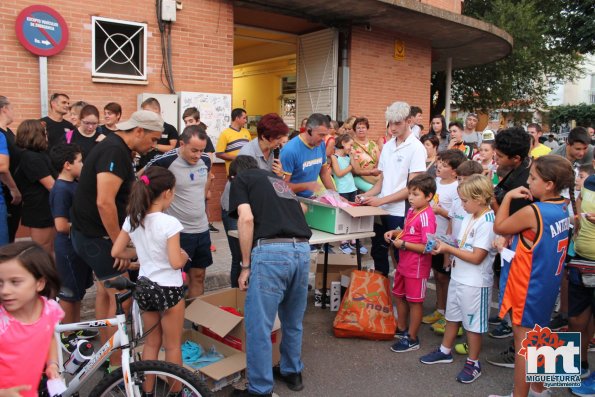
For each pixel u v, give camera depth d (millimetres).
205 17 7883
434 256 4535
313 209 4531
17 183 4512
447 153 4746
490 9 16562
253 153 4250
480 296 3695
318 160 4605
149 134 3369
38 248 2312
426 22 9867
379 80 10703
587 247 3484
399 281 4383
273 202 3275
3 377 2250
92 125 5312
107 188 3230
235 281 4734
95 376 3641
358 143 7223
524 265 3131
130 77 7211
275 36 10859
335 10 9023
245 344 3623
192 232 4098
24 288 2230
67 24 6652
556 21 17000
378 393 3547
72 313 3951
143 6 7266
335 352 4184
